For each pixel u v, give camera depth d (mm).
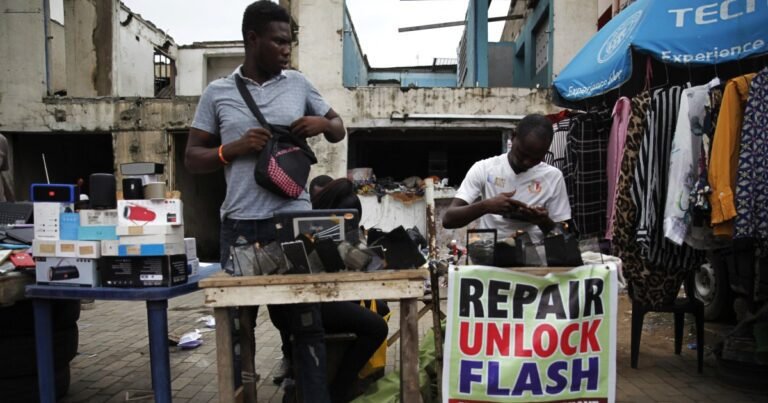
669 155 3443
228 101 2490
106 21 11469
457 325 2338
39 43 10188
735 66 4430
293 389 2877
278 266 2178
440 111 9781
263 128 2375
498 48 14016
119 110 10258
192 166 2490
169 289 2525
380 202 10156
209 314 6016
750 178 3076
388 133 10820
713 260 5305
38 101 10219
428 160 13023
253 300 2107
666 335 4977
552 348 2322
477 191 3074
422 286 2145
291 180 2373
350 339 2762
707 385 3609
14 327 3068
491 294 2338
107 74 11531
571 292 2350
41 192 2695
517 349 2322
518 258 2400
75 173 12523
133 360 4262
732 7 3561
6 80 10227
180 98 10180
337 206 3375
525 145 2787
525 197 2990
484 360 2326
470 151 13141
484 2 10648
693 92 3328
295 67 9984
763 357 3436
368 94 9859
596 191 4277
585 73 4797
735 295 5141
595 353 2348
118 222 2559
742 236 3072
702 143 3248
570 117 5137
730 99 3170
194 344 4586
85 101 10234
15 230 3146
